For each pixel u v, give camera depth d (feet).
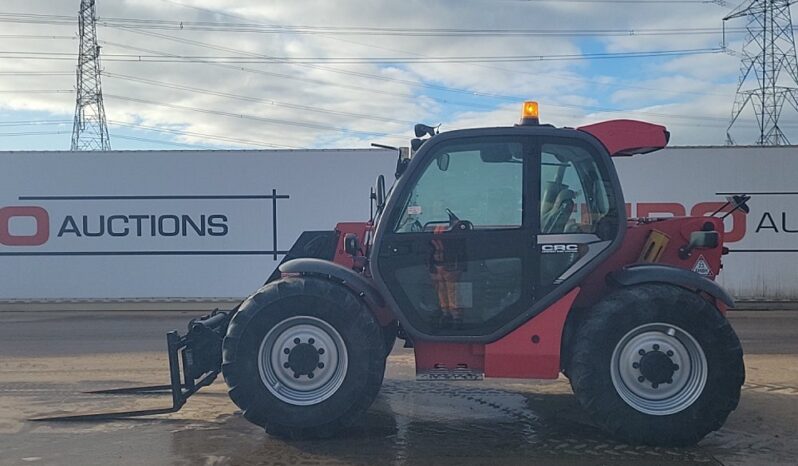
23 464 13.80
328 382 15.38
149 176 43.04
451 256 15.47
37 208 43.14
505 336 15.38
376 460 14.03
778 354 25.30
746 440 15.33
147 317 37.60
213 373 17.24
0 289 43.24
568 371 15.90
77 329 32.58
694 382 14.90
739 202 17.58
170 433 15.79
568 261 15.44
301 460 14.02
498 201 15.55
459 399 18.83
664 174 41.88
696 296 14.97
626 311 14.84
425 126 16.14
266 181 43.19
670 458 14.16
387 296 15.47
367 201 43.19
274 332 15.34
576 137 15.46
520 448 14.79
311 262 15.78
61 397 19.02
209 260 43.34
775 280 41.52
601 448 14.79
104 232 43.21
